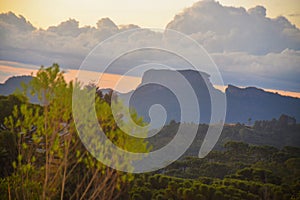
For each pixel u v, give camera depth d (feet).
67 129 11.32
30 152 11.53
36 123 11.17
